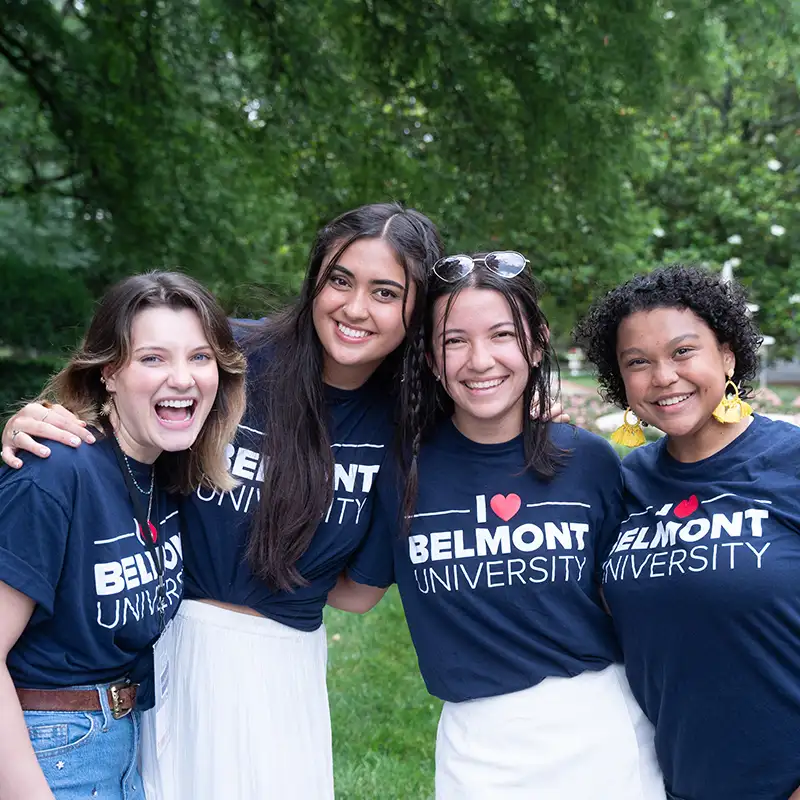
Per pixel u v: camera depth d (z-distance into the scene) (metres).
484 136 7.40
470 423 2.15
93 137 8.36
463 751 2.05
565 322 9.77
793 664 1.79
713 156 15.21
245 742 2.12
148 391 1.83
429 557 2.10
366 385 2.34
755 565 1.79
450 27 7.02
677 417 1.94
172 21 7.91
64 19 8.97
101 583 1.77
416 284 2.14
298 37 7.25
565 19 6.92
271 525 2.13
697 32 6.65
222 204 8.55
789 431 1.93
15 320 14.37
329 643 4.75
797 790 1.80
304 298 2.24
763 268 14.27
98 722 1.82
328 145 7.70
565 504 2.09
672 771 1.97
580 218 8.16
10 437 1.77
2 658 1.67
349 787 3.32
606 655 2.07
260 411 2.25
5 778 1.65
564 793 1.98
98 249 9.37
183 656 2.18
